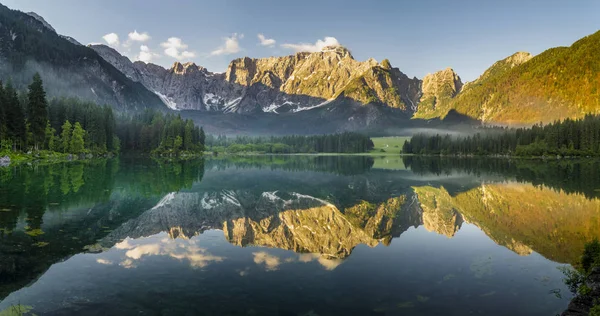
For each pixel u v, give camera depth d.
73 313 11.84
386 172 86.19
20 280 14.83
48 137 113.94
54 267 16.47
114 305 12.47
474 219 30.36
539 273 16.38
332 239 23.17
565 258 18.91
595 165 105.31
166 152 173.50
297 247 20.88
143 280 14.91
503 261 18.25
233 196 43.75
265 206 37.25
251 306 12.49
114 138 159.25
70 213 29.59
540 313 12.22
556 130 169.00
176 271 16.11
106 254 18.70
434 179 67.44
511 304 12.91
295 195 45.75
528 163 122.88
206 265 17.08
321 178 70.00
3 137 90.75
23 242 20.56
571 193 44.72
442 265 17.53
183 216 30.34
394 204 39.12
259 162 136.50
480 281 15.27
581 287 13.91
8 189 41.84
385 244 21.84
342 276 15.79
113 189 45.06
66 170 70.69
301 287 14.36
